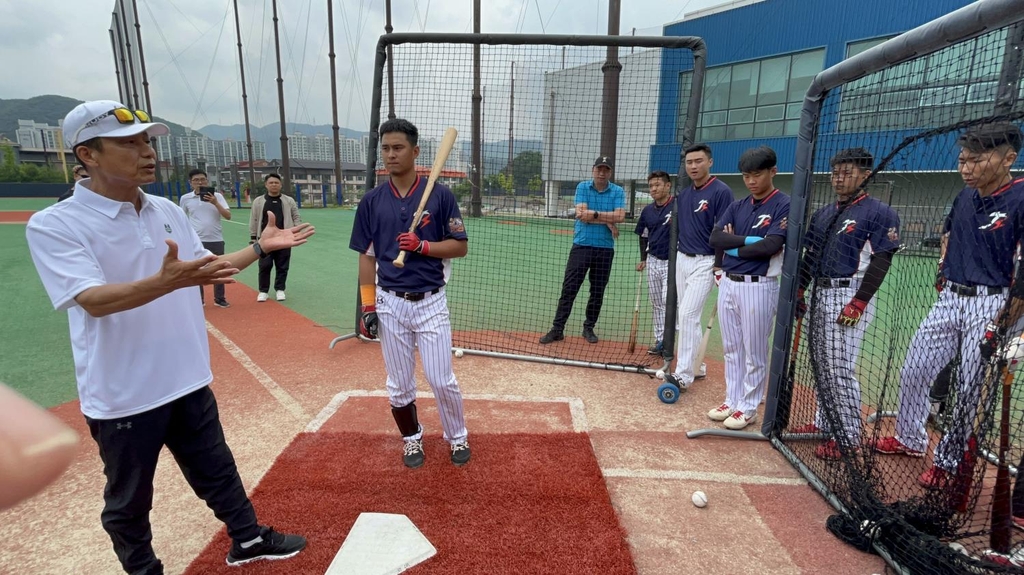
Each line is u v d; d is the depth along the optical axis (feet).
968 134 7.55
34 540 7.91
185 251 6.74
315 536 7.84
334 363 15.44
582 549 7.59
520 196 18.29
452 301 23.82
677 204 13.65
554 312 22.50
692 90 13.46
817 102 9.61
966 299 8.91
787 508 8.87
